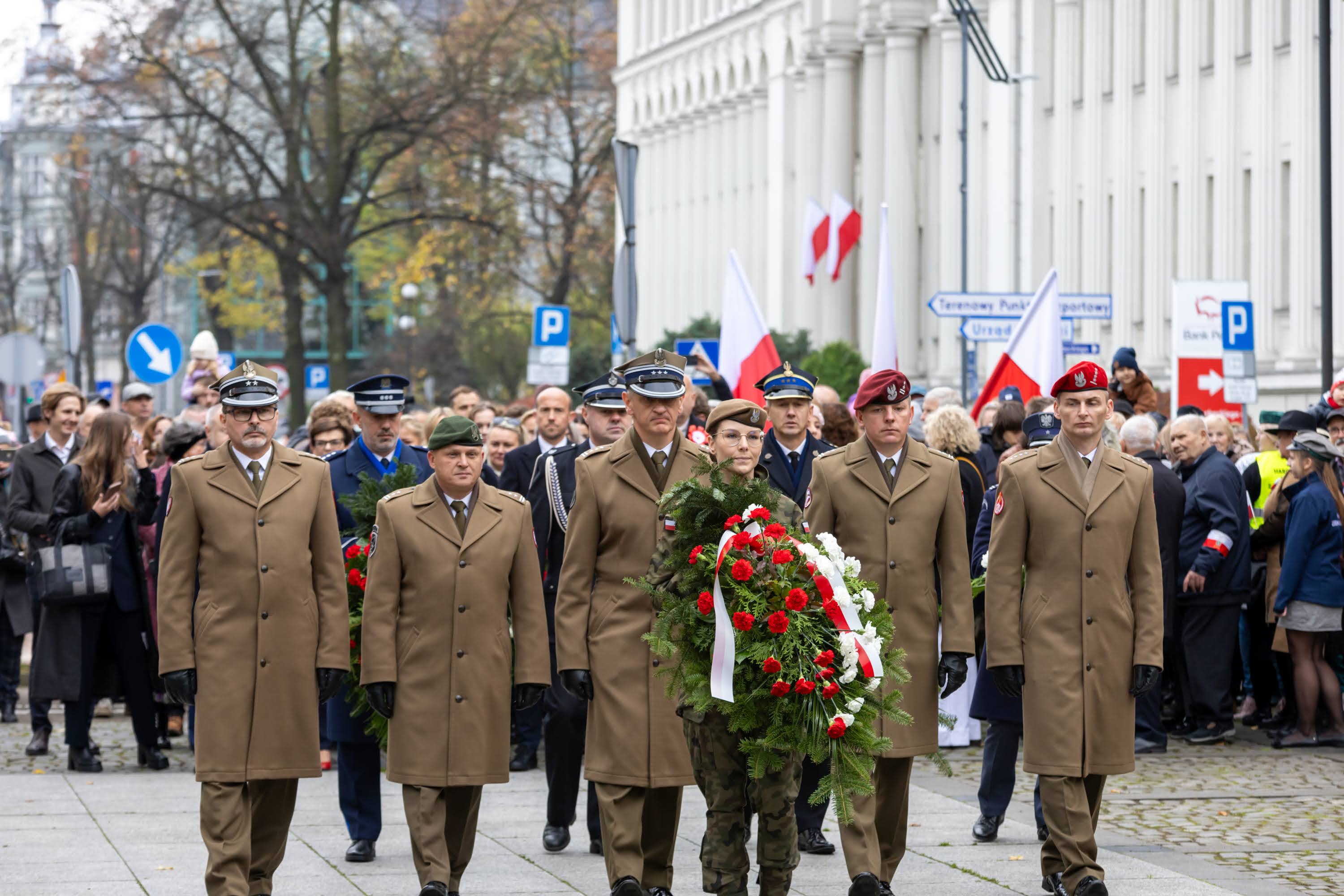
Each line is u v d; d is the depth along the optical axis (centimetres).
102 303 6794
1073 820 830
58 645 1259
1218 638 1357
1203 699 1357
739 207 5256
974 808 1091
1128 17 3055
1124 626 847
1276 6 2605
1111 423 1078
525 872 914
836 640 737
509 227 4712
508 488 1256
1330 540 1320
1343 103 2352
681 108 5712
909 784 855
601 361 5019
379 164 4319
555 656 1022
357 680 935
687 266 5706
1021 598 859
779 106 4859
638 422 835
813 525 866
